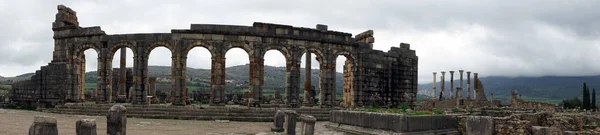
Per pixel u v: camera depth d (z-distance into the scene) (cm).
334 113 3350
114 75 6209
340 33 5078
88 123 1894
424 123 2747
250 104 4541
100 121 3472
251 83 4600
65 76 4906
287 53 4766
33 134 1755
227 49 4612
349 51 5119
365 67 5222
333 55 5003
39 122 1762
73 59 4928
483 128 2703
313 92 6031
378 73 5369
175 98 4491
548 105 7775
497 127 2741
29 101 5162
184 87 4553
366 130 2919
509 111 3919
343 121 3209
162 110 4144
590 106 9938
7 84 10150
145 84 4609
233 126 3384
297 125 3522
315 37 4888
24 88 5228
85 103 4659
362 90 5159
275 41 4725
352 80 5131
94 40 4819
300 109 4391
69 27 4950
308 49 4862
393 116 2703
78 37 4916
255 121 3975
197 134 2742
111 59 4762
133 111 4112
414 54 5859
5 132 2475
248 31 4634
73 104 4575
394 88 5534
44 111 4712
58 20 5022
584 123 3838
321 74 4956
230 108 4134
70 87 4894
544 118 3350
